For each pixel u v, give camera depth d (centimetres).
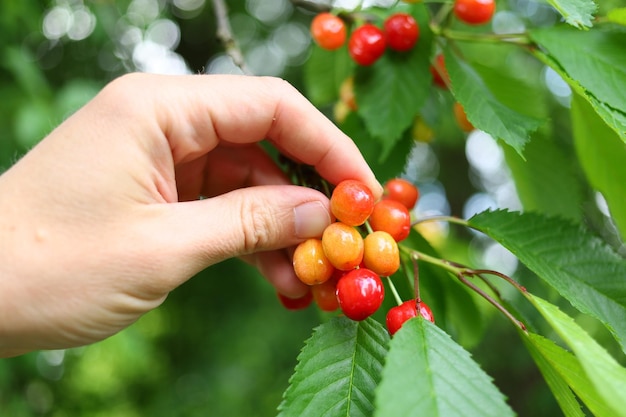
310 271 33
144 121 33
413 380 28
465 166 128
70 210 33
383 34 38
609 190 37
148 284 33
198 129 35
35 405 117
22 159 34
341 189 32
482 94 36
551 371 32
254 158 41
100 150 33
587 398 30
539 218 34
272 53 123
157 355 129
